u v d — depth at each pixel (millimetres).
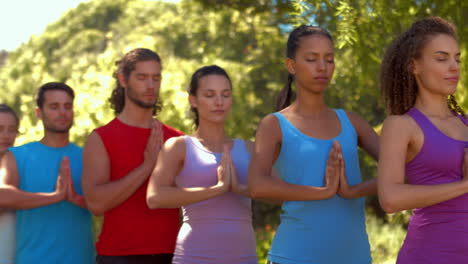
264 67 15625
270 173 3057
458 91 6707
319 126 3094
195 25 16938
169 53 15992
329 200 3014
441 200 2469
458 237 2520
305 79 3064
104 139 3559
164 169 3277
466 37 6578
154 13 19281
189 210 3273
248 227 3318
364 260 3057
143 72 3570
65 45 19984
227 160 3199
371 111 13906
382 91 2869
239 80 14742
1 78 19938
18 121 4215
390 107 2818
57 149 3822
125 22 19266
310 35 3064
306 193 2918
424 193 2480
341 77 8859
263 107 15133
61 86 3836
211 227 3205
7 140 4102
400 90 2770
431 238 2562
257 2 11391
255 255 3314
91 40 19484
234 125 13203
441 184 2482
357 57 7441
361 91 8320
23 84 18016
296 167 3037
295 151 3037
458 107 2904
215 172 3287
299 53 3078
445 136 2586
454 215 2541
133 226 3471
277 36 15109
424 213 2602
